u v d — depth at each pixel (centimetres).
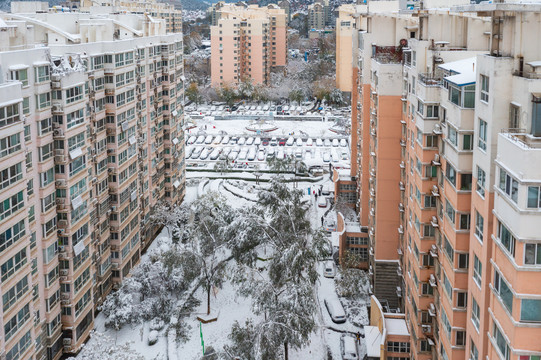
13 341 4597
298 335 5591
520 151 2658
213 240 7469
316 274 6494
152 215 9275
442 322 4216
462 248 3819
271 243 6962
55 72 5628
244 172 13750
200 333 6831
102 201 7075
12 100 4516
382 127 6581
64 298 5925
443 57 4878
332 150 15862
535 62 2950
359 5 9394
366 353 6025
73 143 5922
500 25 3191
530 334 2719
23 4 9006
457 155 3788
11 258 4547
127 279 7231
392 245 6850
